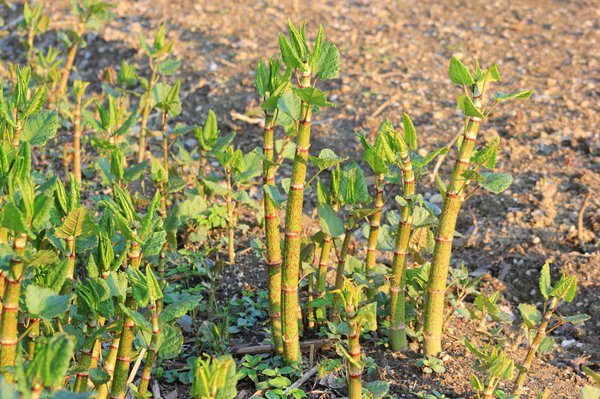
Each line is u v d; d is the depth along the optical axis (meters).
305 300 4.26
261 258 4.80
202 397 2.57
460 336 4.14
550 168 5.82
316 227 5.24
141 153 5.82
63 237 2.90
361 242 5.14
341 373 3.71
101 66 7.88
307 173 6.08
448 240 3.53
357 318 2.96
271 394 3.51
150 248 2.98
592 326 4.36
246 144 6.48
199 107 6.98
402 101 6.86
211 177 4.87
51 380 2.26
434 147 6.14
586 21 8.91
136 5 9.11
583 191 5.47
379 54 7.89
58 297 2.59
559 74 7.42
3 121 3.27
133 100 7.27
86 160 6.05
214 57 7.80
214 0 9.38
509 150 6.06
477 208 5.47
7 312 2.54
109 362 3.10
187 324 4.08
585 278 4.62
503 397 3.33
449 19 8.97
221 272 4.67
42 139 3.30
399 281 3.70
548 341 3.43
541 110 6.65
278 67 3.43
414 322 4.03
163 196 4.62
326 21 8.82
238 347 3.94
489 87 7.12
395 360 3.83
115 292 2.86
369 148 3.42
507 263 4.88
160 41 5.57
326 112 6.75
